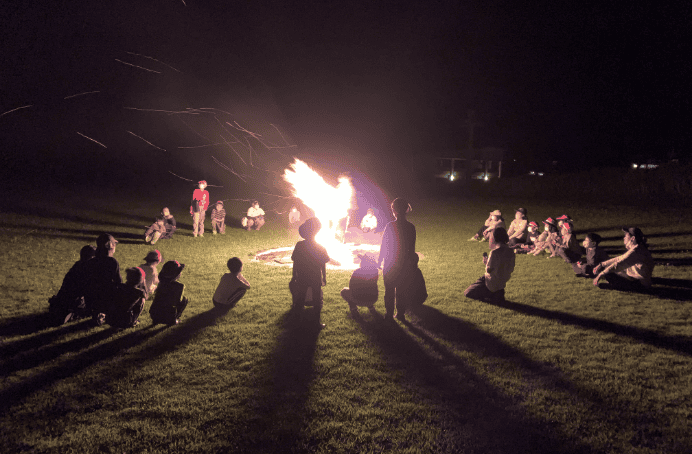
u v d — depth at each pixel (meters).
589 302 6.92
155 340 5.34
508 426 3.58
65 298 5.72
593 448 3.29
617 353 4.93
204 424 3.59
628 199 21.77
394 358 4.88
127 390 4.13
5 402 3.91
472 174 44.03
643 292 7.42
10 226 13.77
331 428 3.54
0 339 5.30
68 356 4.85
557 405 3.86
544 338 5.43
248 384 4.26
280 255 11.02
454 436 3.44
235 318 6.21
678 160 22.39
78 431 3.49
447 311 6.54
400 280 6.05
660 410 3.76
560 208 20.98
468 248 12.06
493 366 4.65
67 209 18.25
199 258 10.43
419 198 27.91
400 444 3.36
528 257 10.70
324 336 5.54
